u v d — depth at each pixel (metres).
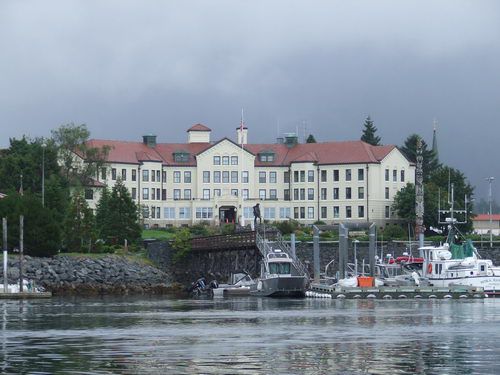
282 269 158.12
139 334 86.56
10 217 178.62
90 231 192.88
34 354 72.44
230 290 163.00
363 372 64.38
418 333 87.00
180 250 191.50
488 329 90.75
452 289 150.12
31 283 167.50
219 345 77.88
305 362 68.50
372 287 151.00
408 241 198.88
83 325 96.00
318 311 116.69
